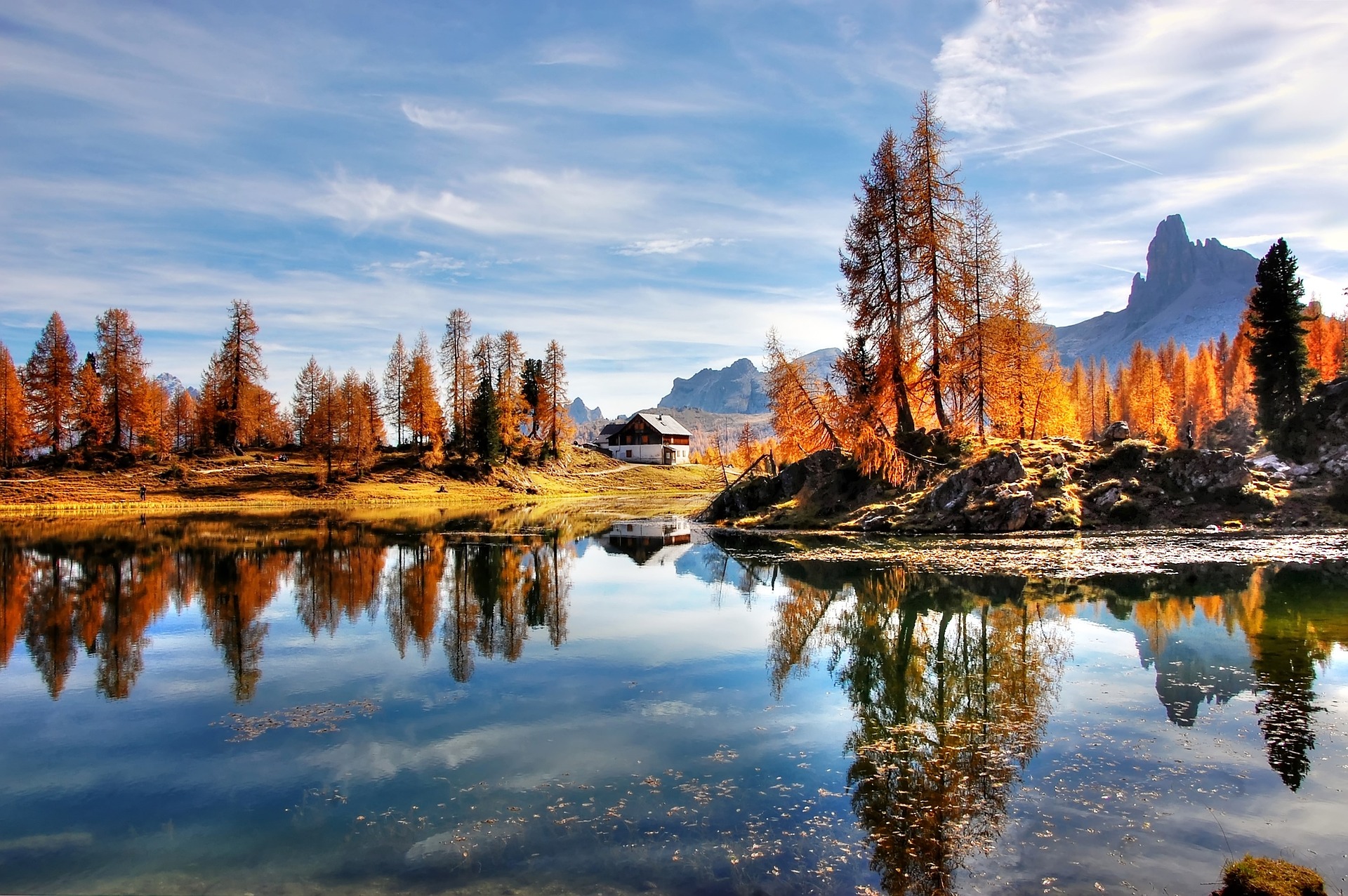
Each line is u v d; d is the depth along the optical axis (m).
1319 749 10.73
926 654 16.55
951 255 44.47
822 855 8.12
